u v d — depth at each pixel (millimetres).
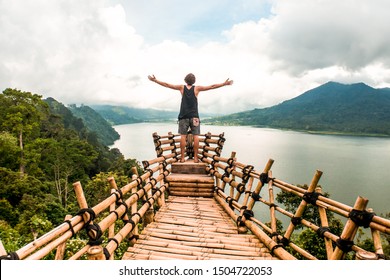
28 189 24672
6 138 29625
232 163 5992
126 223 4027
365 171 76438
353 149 130625
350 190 56531
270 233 4172
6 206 20234
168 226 4852
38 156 32312
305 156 100625
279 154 102625
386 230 2438
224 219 5281
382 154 113438
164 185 6301
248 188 5020
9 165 31500
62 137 47375
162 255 3826
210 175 7051
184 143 7223
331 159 95812
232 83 6852
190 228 4773
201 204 6141
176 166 7207
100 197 24953
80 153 39344
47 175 35844
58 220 20906
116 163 41719
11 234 8766
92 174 46031
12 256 2002
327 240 3178
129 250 3967
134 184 4410
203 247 4109
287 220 35094
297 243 13656
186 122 7105
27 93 33969
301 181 61875
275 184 4379
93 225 2980
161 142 7379
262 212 37562
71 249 6477
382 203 48562
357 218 2633
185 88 7000
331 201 3113
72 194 33094
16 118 31000
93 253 2748
